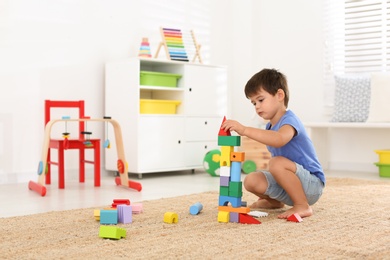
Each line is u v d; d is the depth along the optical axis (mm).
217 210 2021
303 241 1470
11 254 1342
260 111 1902
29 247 1414
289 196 1956
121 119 3477
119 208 1765
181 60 3764
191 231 1610
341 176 3602
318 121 4277
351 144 4105
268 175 1937
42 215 1912
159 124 3492
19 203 2355
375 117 3770
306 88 4336
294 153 1918
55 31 3357
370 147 4012
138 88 3352
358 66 4133
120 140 2943
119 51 3721
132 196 2574
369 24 4051
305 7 4332
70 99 3443
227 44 4547
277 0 4477
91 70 3559
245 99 4512
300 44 4363
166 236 1539
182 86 3695
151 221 1781
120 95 3477
